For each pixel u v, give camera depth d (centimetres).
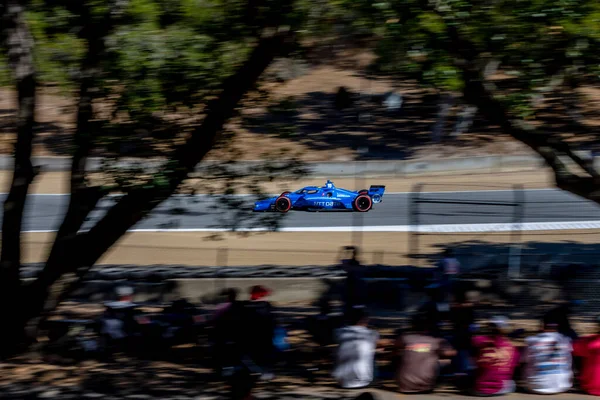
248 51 948
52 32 911
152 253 1628
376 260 1515
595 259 1455
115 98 909
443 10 778
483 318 1161
